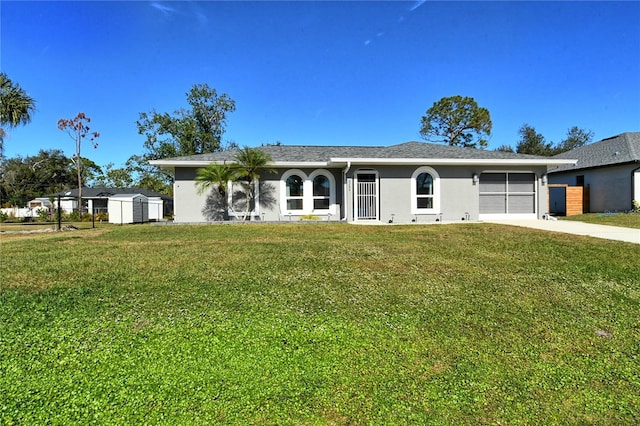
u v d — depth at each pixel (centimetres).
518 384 263
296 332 339
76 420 215
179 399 237
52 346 305
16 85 2097
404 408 233
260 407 231
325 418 222
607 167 1984
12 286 471
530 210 1556
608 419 227
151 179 4266
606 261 636
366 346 314
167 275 526
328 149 1728
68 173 5722
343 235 977
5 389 245
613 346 323
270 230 1117
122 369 272
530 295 455
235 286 475
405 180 1480
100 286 471
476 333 344
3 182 5025
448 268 584
